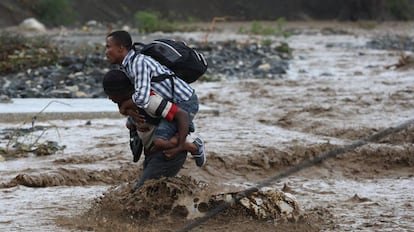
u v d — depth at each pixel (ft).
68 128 77.61
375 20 330.54
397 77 121.49
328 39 225.15
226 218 46.57
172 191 46.47
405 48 190.70
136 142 47.16
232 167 63.52
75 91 101.81
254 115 86.94
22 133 74.13
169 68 45.96
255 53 156.97
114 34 45.83
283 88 108.06
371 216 49.57
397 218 49.16
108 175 60.18
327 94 101.35
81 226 46.42
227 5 323.16
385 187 58.75
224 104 94.94
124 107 45.80
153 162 46.39
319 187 58.49
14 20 261.24
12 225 46.75
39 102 90.33
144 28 239.91
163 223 46.11
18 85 105.81
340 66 144.15
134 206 47.01
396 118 83.46
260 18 326.65
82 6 288.10
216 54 152.66
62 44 161.27
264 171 63.72
